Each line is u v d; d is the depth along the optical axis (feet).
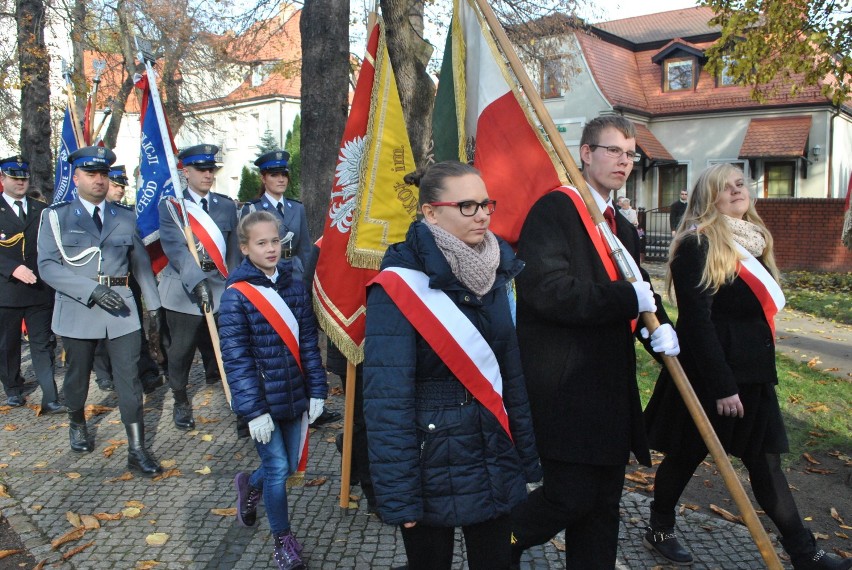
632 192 85.46
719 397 9.88
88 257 15.29
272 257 10.94
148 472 14.58
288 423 11.22
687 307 10.11
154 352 22.98
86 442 16.21
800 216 53.36
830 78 75.97
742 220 10.64
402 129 12.10
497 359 7.66
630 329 8.92
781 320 32.71
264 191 20.59
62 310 15.42
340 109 27.27
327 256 11.96
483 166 10.39
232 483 14.25
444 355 7.22
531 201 9.91
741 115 81.10
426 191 7.45
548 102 84.07
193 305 17.47
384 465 6.96
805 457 15.11
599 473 8.77
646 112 84.07
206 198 19.04
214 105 86.79
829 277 48.32
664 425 10.69
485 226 7.40
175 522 12.57
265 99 122.21
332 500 13.25
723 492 13.69
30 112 37.55
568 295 8.16
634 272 8.61
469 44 11.12
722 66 39.78
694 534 11.82
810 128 77.77
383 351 7.13
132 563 11.21
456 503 7.15
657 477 10.98
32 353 19.47
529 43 48.93
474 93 11.07
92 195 15.65
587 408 8.56
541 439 8.68
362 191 11.76
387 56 12.01
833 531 12.16
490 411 7.38
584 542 9.04
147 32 58.65
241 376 10.55
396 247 7.57
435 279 7.21
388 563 11.03
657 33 91.35
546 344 8.72
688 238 10.25
